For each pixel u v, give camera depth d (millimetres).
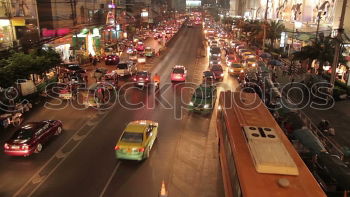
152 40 80250
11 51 26516
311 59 32500
